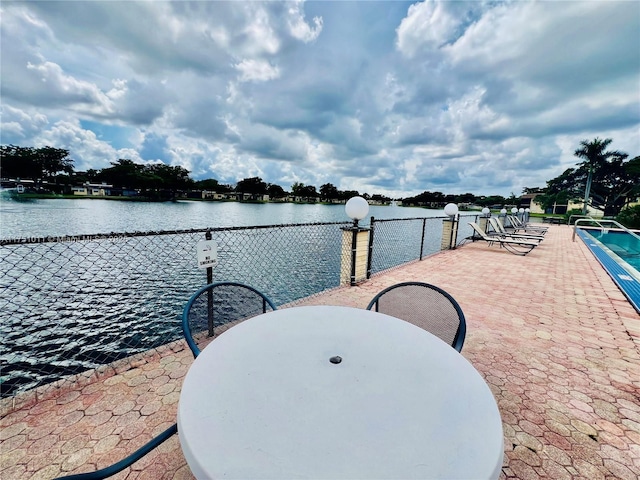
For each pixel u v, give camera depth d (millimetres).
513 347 2459
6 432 1455
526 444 1490
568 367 2170
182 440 697
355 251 4191
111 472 910
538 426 1611
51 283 7754
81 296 7227
